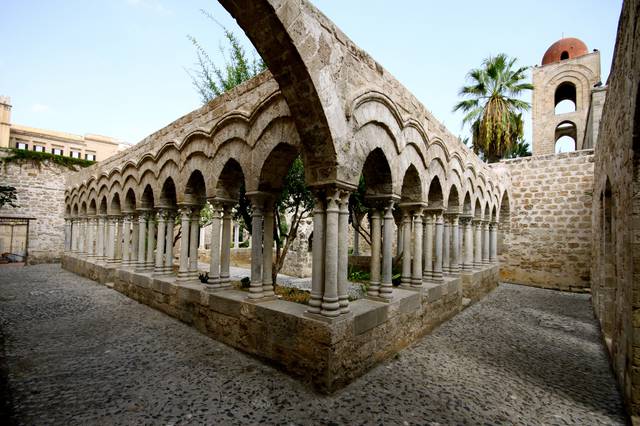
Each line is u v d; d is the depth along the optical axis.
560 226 12.56
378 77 5.22
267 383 4.19
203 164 6.81
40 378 4.27
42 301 8.59
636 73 3.38
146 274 8.71
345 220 4.48
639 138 3.56
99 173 12.16
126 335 5.98
